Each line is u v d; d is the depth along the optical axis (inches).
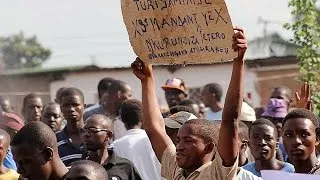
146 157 454.0
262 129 425.7
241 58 296.4
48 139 312.5
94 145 449.7
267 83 1202.0
